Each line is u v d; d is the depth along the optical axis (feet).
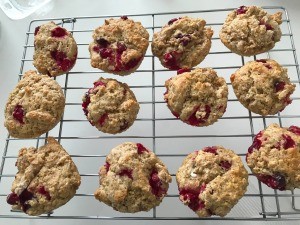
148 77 1.03
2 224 0.91
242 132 0.96
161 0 1.11
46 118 0.82
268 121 0.96
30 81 0.87
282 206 0.88
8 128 0.84
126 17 0.92
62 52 0.90
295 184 0.76
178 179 0.77
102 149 0.97
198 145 0.95
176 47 0.88
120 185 0.75
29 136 0.85
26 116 0.82
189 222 0.88
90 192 0.93
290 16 1.05
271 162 0.75
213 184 0.74
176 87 0.83
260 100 0.82
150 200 0.76
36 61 0.90
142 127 0.98
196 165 0.76
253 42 0.87
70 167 0.80
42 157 0.80
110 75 1.04
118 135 0.98
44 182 0.77
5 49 1.09
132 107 0.84
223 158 0.77
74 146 0.98
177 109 0.84
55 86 0.86
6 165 0.97
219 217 0.82
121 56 0.87
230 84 0.93
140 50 0.87
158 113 0.99
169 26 0.90
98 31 0.90
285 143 0.76
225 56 1.03
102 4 1.12
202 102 0.83
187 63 0.89
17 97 0.85
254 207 0.88
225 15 1.07
